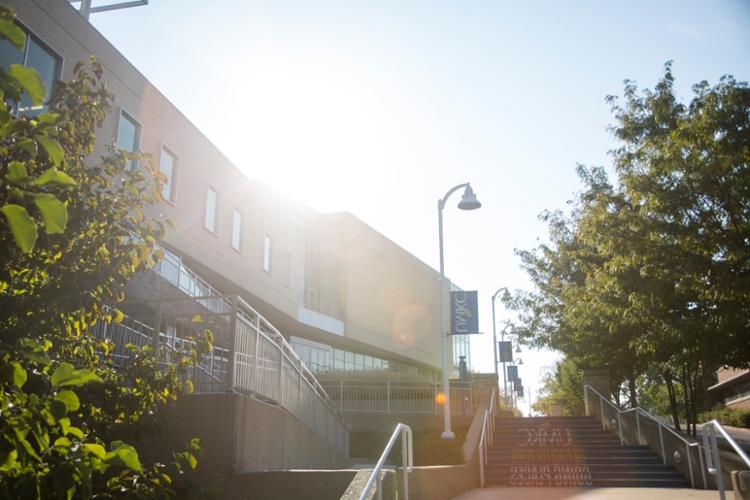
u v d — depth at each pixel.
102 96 6.89
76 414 6.27
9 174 3.29
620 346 23.89
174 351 7.45
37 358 4.52
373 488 8.27
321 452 15.67
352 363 44.53
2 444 3.59
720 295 13.38
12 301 5.29
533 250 29.47
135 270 6.39
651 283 14.89
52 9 15.20
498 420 24.58
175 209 20.78
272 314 31.22
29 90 3.43
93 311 5.98
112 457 3.91
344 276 41.34
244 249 26.06
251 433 9.84
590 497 13.62
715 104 13.87
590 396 26.09
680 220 14.14
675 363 18.89
